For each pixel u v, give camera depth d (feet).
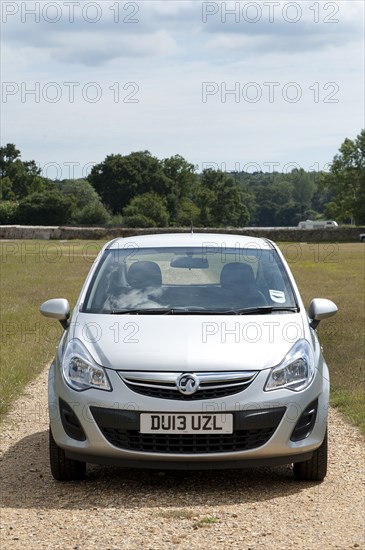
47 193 479.41
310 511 22.39
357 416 33.19
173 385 23.68
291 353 24.73
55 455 24.98
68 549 19.33
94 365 24.30
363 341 52.75
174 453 23.54
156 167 587.68
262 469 26.96
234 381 23.80
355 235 367.45
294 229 370.53
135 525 21.08
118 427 23.65
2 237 350.64
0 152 654.53
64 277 114.21
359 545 19.70
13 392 37.70
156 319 26.27
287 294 28.35
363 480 25.40
